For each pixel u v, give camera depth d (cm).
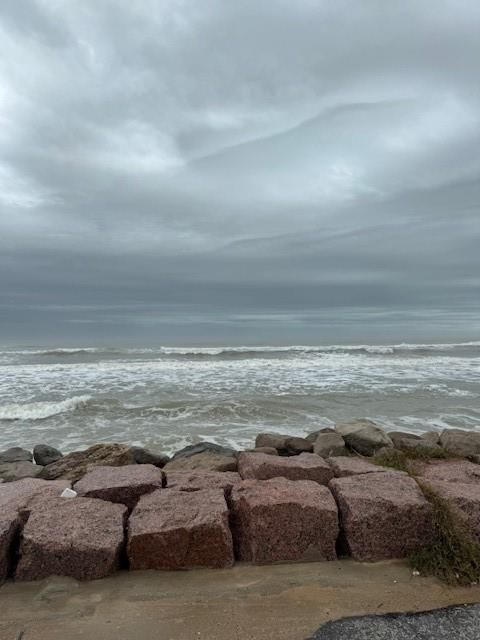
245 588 292
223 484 388
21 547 303
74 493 371
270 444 783
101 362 2183
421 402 1267
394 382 1588
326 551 327
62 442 921
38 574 298
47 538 302
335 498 357
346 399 1291
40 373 1784
